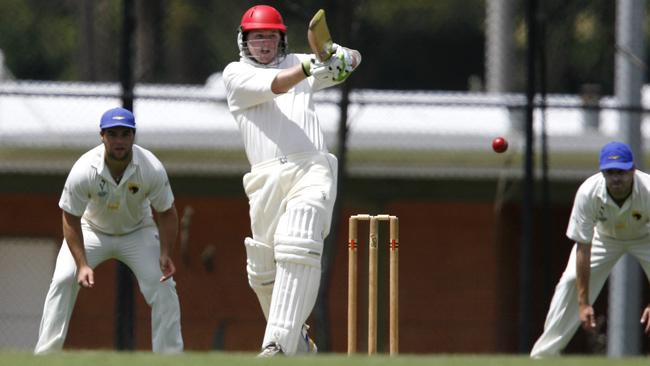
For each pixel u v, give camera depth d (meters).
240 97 24.69
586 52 55.47
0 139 44.41
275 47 25.19
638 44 40.44
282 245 23.81
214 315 45.84
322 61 23.77
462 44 78.25
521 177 44.97
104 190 26.06
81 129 44.88
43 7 78.75
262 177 24.47
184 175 44.88
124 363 16.53
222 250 45.88
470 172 45.03
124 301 36.53
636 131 40.22
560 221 45.72
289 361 16.97
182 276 45.84
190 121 45.06
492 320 46.31
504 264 46.25
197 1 73.81
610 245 29.33
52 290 26.62
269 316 23.97
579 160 45.19
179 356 17.75
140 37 64.31
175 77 73.00
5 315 43.59
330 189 24.34
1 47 78.56
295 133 24.53
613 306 40.06
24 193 44.88
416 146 44.91
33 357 17.41
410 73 77.19
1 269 45.72
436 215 46.34
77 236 26.00
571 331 29.88
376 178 44.84
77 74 74.06
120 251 27.08
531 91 37.41
